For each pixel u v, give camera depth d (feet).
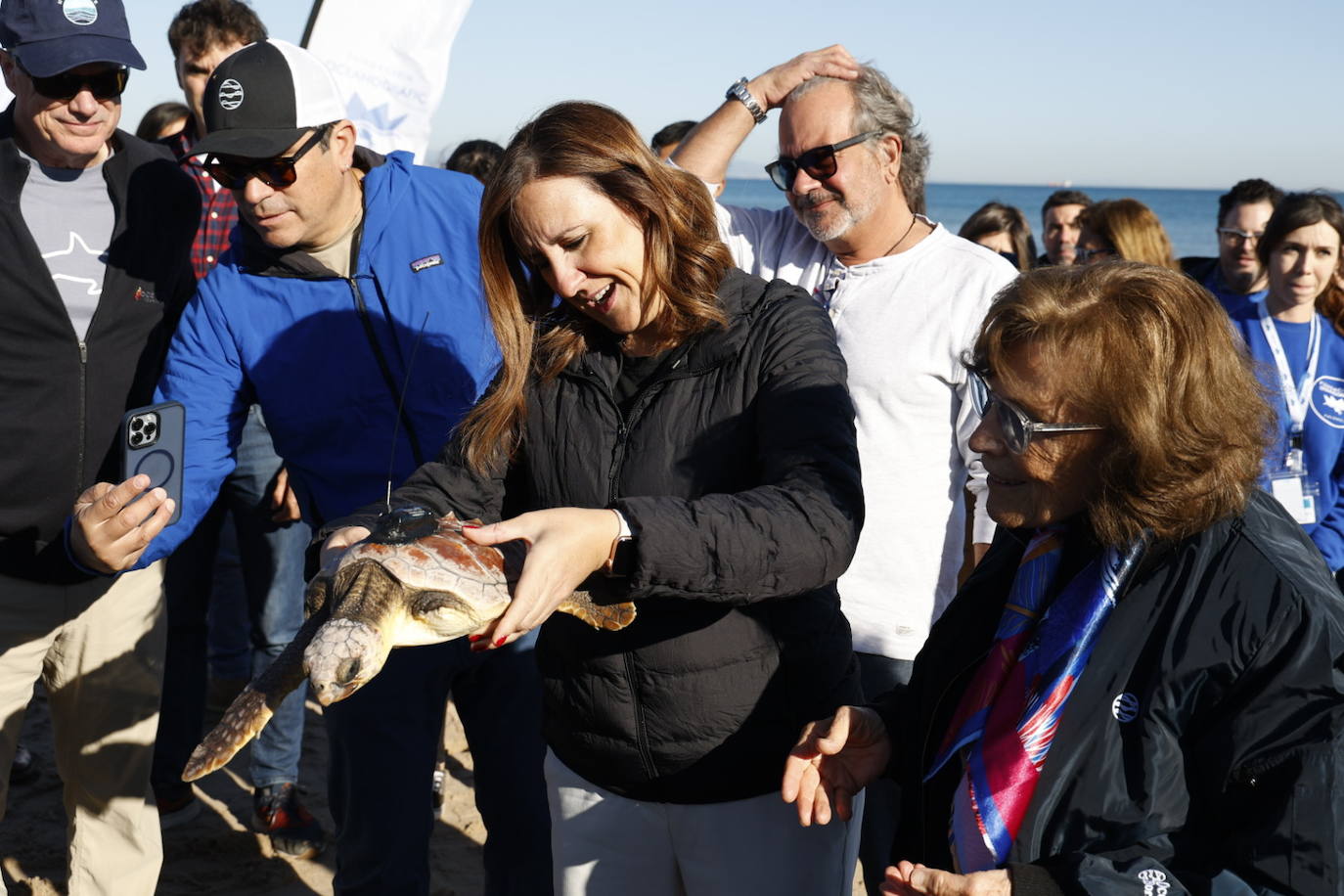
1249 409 5.80
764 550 6.69
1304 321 15.80
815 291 12.39
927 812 6.94
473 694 11.27
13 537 11.56
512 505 8.83
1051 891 5.45
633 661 7.82
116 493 9.36
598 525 6.45
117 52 11.19
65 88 10.91
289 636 16.31
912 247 11.72
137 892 12.57
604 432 7.95
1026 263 25.95
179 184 12.46
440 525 6.81
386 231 10.77
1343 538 15.40
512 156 7.32
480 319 10.96
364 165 11.59
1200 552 5.80
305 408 10.91
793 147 11.69
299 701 15.19
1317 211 15.43
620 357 8.02
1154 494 5.72
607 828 8.39
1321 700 5.36
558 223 7.17
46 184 11.67
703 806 8.01
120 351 11.96
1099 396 5.79
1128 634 5.83
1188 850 5.69
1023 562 6.61
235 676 18.98
